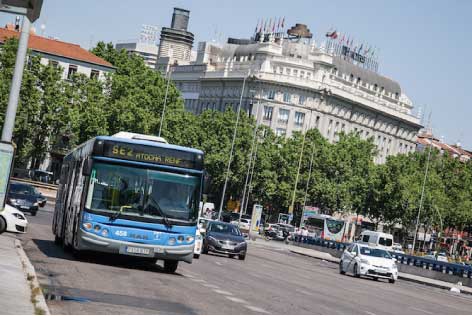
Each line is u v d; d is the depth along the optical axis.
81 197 24.62
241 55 182.62
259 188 126.19
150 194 24.31
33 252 26.44
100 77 116.38
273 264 43.72
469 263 103.62
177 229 24.28
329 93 163.00
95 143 24.34
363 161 133.12
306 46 175.62
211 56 189.12
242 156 123.56
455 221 139.12
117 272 22.75
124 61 115.00
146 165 24.45
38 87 100.19
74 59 115.56
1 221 34.03
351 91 173.12
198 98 182.38
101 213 24.03
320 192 127.19
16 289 14.87
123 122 97.69
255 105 163.75
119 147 24.33
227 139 123.88
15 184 55.97
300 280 31.84
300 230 104.75
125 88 100.31
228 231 44.59
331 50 177.12
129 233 24.05
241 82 168.00
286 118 161.75
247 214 131.00
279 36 186.12
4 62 96.06
